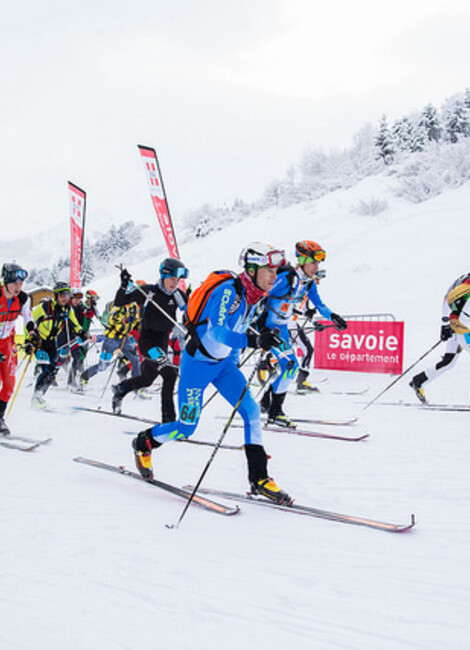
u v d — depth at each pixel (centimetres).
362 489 354
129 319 773
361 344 1000
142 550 263
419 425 550
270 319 522
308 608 208
